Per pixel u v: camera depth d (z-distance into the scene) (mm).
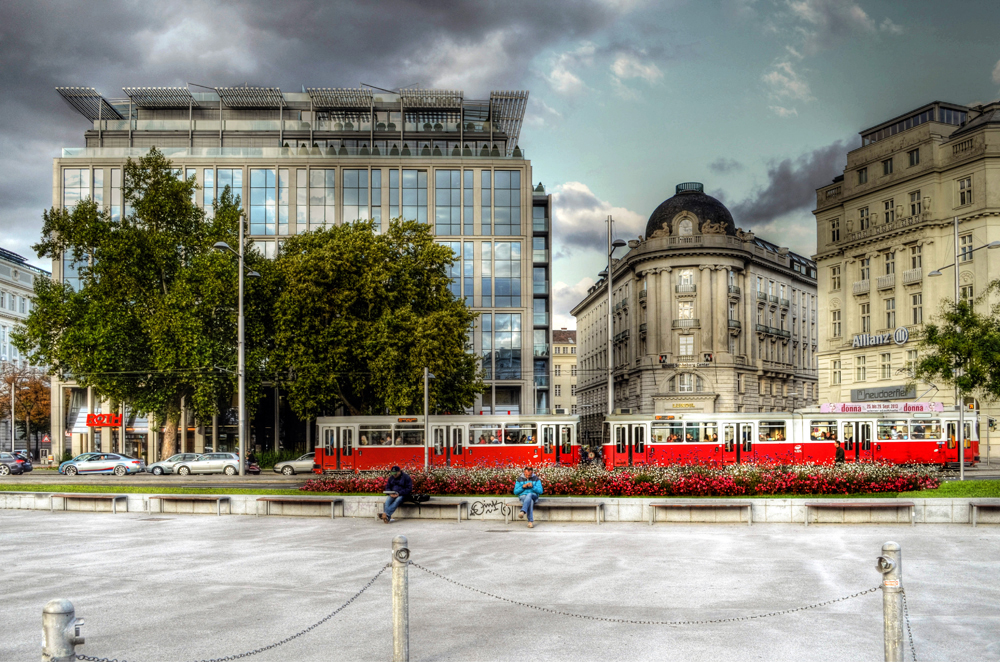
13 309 92812
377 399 46469
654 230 79812
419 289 46156
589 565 14727
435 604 11609
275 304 44938
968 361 33500
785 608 11148
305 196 62281
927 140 56781
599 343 103000
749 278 80750
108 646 9438
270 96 66375
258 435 60219
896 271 59031
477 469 26406
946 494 22906
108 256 45469
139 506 25688
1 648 9422
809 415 39219
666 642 9531
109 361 44750
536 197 79000
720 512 21234
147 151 62312
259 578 13656
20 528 21469
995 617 10523
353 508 23484
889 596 7418
